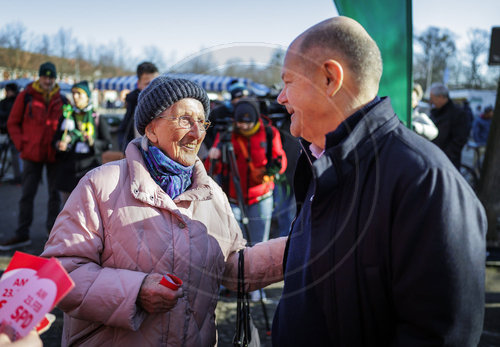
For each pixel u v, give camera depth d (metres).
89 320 1.08
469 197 0.89
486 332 2.58
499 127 3.98
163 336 1.12
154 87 1.16
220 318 2.64
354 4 2.02
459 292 0.85
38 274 0.83
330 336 0.99
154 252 1.12
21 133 3.86
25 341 0.80
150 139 1.20
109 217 1.14
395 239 0.89
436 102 4.50
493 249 3.95
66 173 3.80
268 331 2.42
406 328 0.90
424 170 0.88
